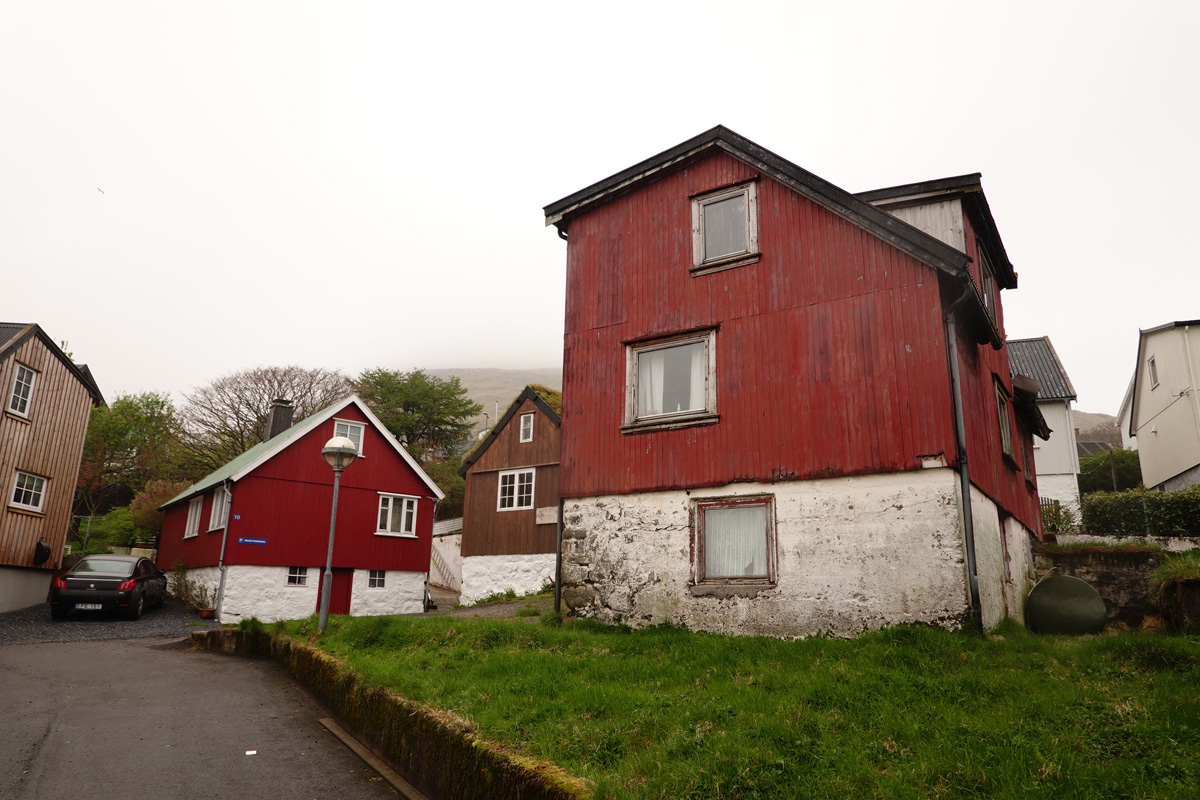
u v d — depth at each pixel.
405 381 52.81
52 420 22.55
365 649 10.41
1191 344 23.64
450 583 35.91
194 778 6.68
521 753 5.55
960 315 10.45
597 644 9.34
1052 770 4.82
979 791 4.69
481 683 7.56
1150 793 4.53
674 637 9.49
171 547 27.23
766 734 5.63
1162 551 13.32
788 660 7.92
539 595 22.95
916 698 6.43
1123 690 6.61
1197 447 22.95
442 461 51.31
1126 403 36.03
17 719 8.53
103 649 14.62
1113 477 35.47
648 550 11.36
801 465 10.38
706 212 12.43
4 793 6.14
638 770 5.15
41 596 22.30
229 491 21.27
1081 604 11.23
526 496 24.78
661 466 11.60
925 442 9.55
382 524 24.56
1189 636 9.48
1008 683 6.74
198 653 14.20
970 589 8.97
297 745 7.73
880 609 9.34
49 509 22.55
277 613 21.53
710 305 11.83
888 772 5.01
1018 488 14.30
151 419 44.41
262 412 44.69
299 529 22.47
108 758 7.20
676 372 12.05
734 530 10.81
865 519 9.72
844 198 10.74
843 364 10.40
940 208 12.35
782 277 11.22
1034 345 30.62
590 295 13.34
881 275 10.38
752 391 11.07
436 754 6.29
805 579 9.95
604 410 12.50
